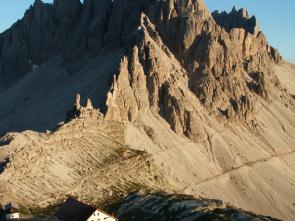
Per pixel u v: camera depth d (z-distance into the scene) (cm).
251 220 18425
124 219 19312
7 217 17088
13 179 19962
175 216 19088
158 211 19500
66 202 17250
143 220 19050
